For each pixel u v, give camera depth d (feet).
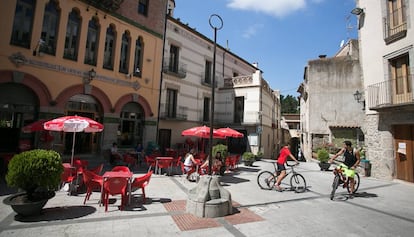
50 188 16.44
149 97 50.62
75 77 38.29
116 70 44.42
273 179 27.63
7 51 31.09
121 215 17.04
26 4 33.50
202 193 17.99
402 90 34.50
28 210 15.55
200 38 68.54
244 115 68.85
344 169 25.09
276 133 100.53
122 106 45.39
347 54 64.44
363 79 41.70
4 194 20.72
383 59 37.01
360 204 22.15
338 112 60.13
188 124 63.57
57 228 14.33
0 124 31.37
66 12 37.35
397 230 15.96
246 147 67.62
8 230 13.74
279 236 14.46
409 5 32.76
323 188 29.04
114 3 41.68
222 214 17.61
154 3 52.24
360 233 15.28
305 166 51.34
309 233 15.05
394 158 35.53
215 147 39.78
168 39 58.13
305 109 74.38
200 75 68.18
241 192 25.55
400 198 24.79
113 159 38.65
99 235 13.62
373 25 39.34
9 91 32.01
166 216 17.20
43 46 34.86
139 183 20.10
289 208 20.22
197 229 15.05
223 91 73.56
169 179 31.07
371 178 37.73
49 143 34.91
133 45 47.65
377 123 38.22
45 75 34.65
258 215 18.19
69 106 38.32
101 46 42.04
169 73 56.95
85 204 19.25
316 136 61.62
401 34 33.55
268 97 81.35
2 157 27.43
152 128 51.16
